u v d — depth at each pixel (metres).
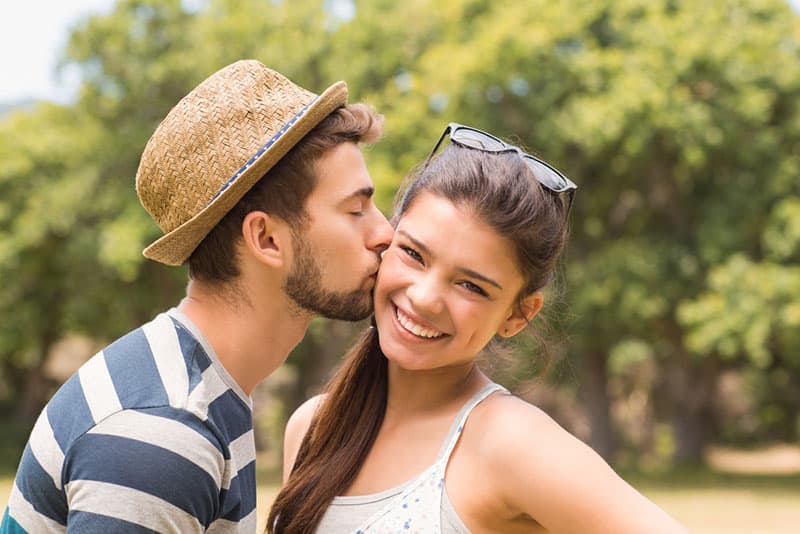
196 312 2.01
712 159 16.25
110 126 16.77
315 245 1.96
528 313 2.06
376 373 2.16
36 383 19.61
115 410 1.79
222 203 1.92
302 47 16.34
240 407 1.99
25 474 1.88
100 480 1.74
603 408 17.50
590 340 15.98
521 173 1.95
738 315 14.50
